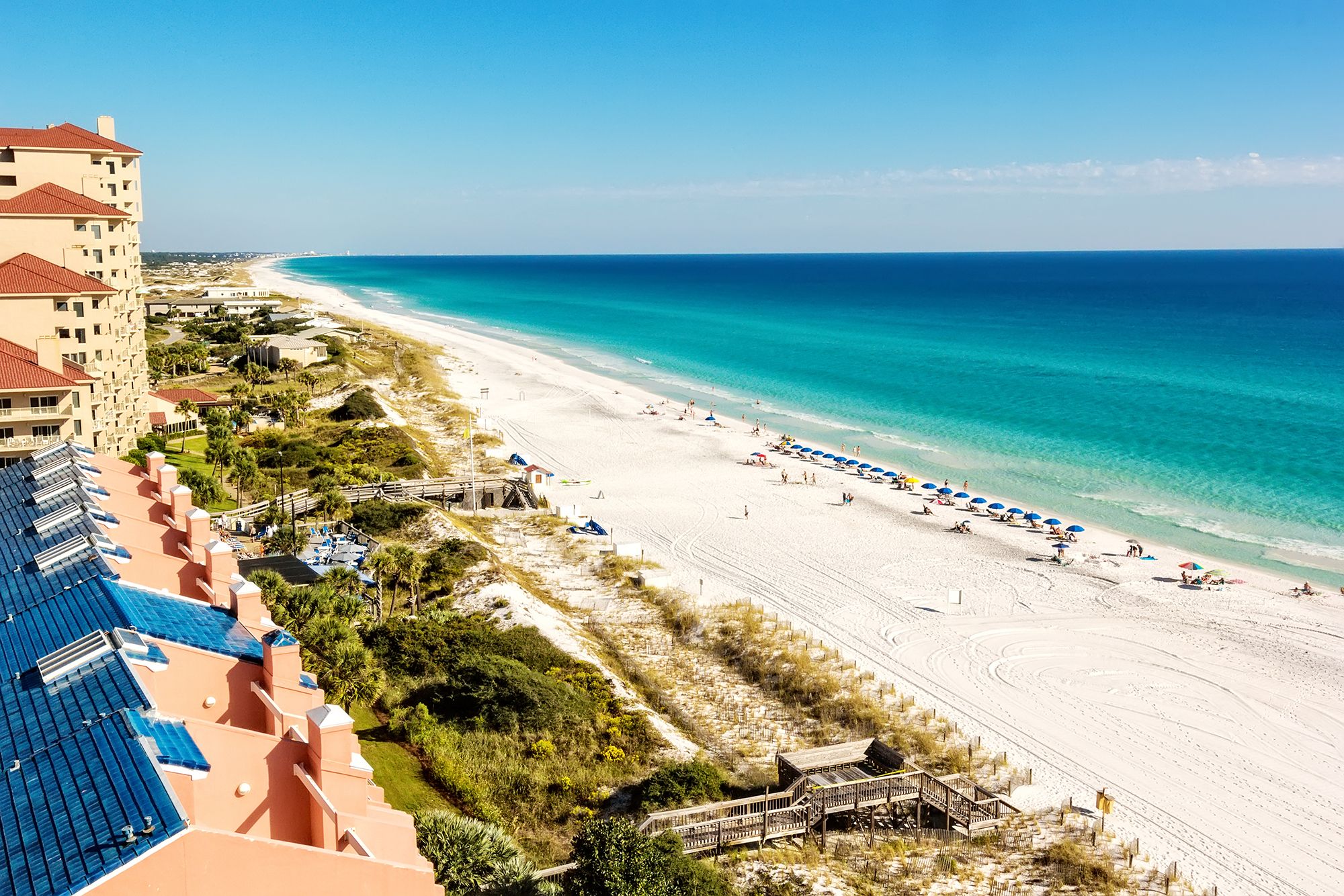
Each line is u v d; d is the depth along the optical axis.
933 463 108.12
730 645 59.06
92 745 16.75
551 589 68.81
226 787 17.64
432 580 65.44
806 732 49.12
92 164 87.56
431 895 16.45
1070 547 78.75
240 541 70.56
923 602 67.75
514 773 41.19
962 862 38.25
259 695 21.03
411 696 47.88
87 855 13.89
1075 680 55.56
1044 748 48.00
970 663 57.81
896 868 37.53
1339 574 73.69
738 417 134.75
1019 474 103.12
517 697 46.41
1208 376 163.25
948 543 81.00
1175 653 59.44
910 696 53.22
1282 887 37.56
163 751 16.64
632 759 44.12
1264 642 61.06
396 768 39.56
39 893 13.27
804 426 128.38
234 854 14.58
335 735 17.73
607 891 28.72
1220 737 49.28
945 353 198.88
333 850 16.88
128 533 30.78
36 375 66.88
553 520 84.88
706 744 47.38
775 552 78.25
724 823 38.06
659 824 37.28
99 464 36.69
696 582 70.94
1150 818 42.06
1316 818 42.31
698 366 183.00
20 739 17.67
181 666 20.80
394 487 86.25
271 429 109.50
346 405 119.62
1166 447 112.38
